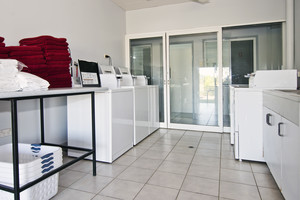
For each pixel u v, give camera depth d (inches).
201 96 158.1
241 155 94.7
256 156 92.3
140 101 129.5
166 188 71.9
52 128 105.0
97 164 94.0
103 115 94.6
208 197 66.0
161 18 165.0
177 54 162.9
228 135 144.6
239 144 95.0
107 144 94.6
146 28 169.9
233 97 114.2
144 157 102.3
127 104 111.5
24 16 88.3
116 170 87.2
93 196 67.2
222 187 72.2
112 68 130.1
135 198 65.9
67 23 111.3
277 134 66.4
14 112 50.5
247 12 143.2
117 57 162.2
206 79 156.3
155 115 158.1
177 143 125.8
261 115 90.5
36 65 76.5
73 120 99.7
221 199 64.8
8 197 58.7
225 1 147.3
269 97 77.6
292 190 51.8
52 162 65.2
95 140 91.0
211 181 76.6
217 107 154.1
